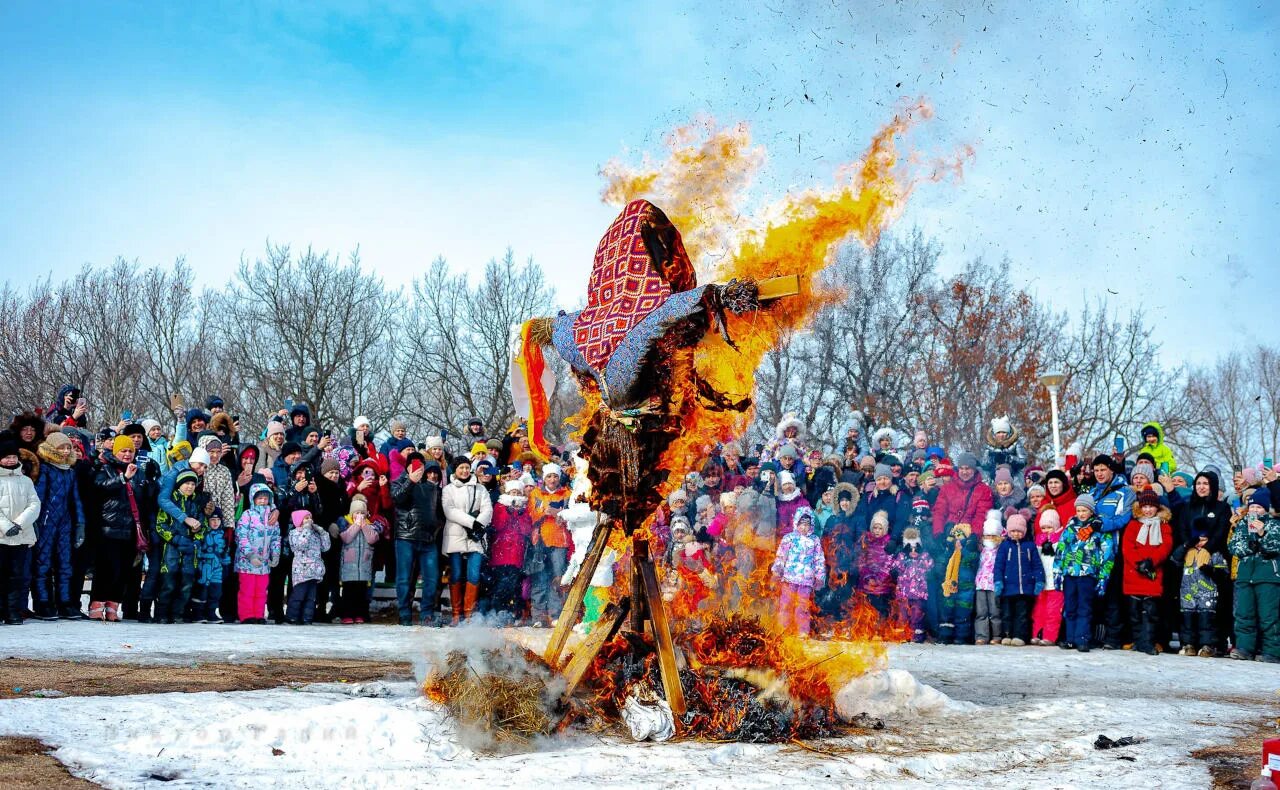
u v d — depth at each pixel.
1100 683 8.35
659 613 5.56
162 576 12.48
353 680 7.22
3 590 11.32
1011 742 5.54
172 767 4.59
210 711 5.60
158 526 12.48
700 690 5.57
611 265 5.70
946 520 12.96
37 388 33.47
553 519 13.12
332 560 13.73
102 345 34.50
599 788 4.32
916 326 22.42
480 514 13.31
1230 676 9.23
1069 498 12.93
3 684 6.71
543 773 4.60
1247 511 11.44
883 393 22.34
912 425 23.00
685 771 4.70
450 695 5.25
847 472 13.74
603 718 5.58
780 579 11.09
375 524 13.73
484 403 34.59
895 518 13.05
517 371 6.42
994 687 7.94
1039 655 11.05
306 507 13.45
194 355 35.22
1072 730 5.91
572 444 12.44
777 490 12.44
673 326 5.37
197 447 13.04
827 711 5.86
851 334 21.75
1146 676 8.98
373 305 35.38
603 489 5.64
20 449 11.77
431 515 13.23
